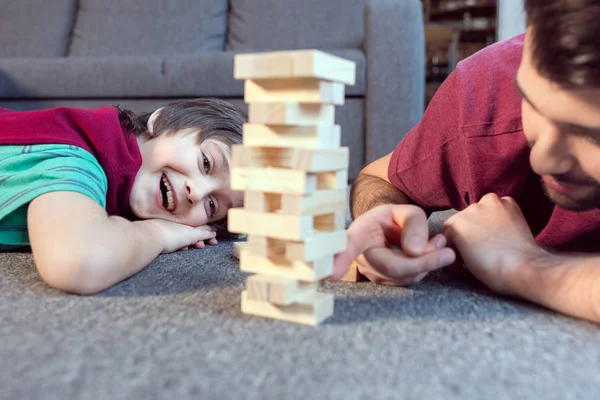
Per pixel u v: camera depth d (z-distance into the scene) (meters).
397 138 2.48
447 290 0.80
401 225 0.80
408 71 2.45
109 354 0.55
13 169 0.95
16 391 0.48
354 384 0.50
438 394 0.48
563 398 0.48
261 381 0.50
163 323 0.64
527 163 0.87
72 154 0.99
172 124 1.23
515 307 0.72
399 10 2.42
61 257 0.76
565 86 0.52
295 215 0.60
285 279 0.64
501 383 0.51
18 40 3.09
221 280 0.85
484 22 4.71
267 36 2.89
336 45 2.80
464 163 0.91
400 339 0.60
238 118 1.34
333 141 0.63
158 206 1.18
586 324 0.66
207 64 2.52
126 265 0.83
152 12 3.03
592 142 0.57
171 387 0.49
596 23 0.50
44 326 0.63
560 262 0.72
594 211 0.83
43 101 2.69
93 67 2.61
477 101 0.89
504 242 0.78
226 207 1.26
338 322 0.65
